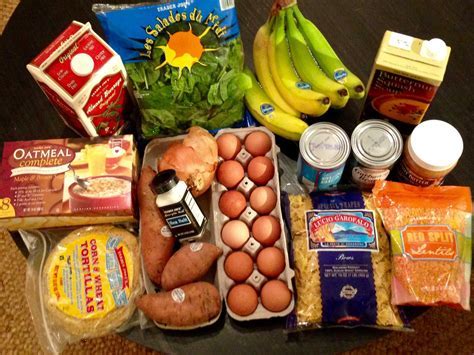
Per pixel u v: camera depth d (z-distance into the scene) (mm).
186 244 950
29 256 998
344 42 1125
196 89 992
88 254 971
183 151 958
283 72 1010
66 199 942
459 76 1084
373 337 904
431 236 914
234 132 1047
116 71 951
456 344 1365
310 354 896
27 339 1436
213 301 885
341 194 985
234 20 965
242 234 942
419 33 1125
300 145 929
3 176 958
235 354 901
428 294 886
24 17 1157
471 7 1145
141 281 958
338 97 979
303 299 903
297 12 1018
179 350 910
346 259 914
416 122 996
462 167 1026
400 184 956
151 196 958
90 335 932
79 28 919
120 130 1071
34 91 1104
